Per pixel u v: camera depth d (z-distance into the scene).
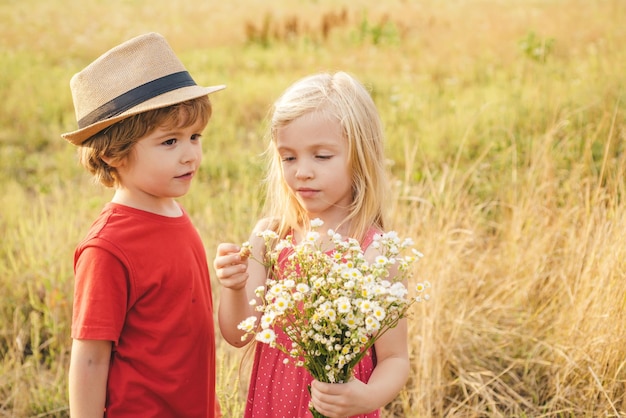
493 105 6.48
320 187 1.94
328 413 1.71
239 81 9.53
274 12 16.75
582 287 3.26
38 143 7.59
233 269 1.89
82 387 1.79
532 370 3.29
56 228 4.50
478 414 2.99
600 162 4.59
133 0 19.58
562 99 5.79
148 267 1.88
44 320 3.85
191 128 1.93
